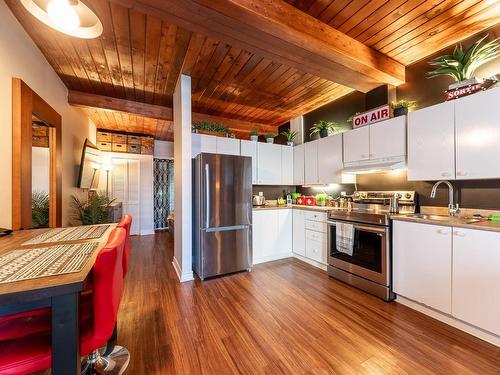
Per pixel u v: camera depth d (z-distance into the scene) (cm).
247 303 217
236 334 170
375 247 230
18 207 176
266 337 167
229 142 356
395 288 215
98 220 347
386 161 253
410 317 191
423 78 252
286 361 143
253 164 379
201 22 165
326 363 141
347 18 191
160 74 280
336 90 331
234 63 252
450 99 202
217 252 285
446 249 176
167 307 210
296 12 178
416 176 224
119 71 271
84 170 362
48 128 257
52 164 257
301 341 162
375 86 279
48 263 95
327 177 338
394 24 199
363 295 233
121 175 548
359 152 286
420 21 196
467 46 218
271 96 349
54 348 80
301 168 396
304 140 428
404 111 243
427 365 138
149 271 305
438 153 207
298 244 356
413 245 199
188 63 250
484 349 151
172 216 491
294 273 296
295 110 412
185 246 274
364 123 283
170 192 630
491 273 152
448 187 225
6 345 90
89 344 91
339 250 266
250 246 309
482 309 156
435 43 227
